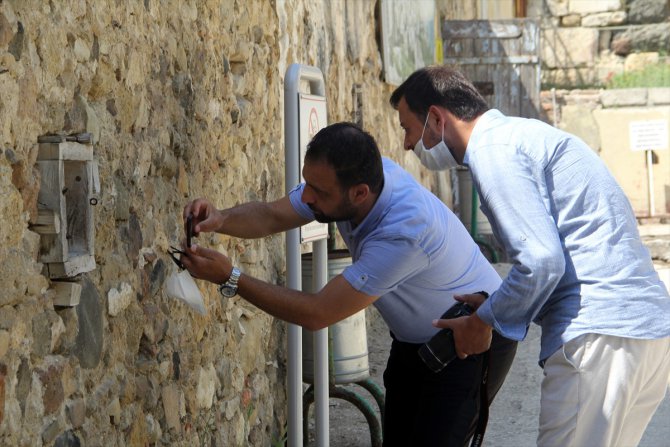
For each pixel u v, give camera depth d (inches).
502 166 101.1
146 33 117.6
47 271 92.0
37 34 89.8
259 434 163.6
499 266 397.4
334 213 106.2
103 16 104.7
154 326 118.6
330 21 244.2
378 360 248.2
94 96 103.3
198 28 137.9
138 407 113.2
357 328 178.4
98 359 102.3
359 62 282.7
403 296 114.2
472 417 115.9
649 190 503.8
